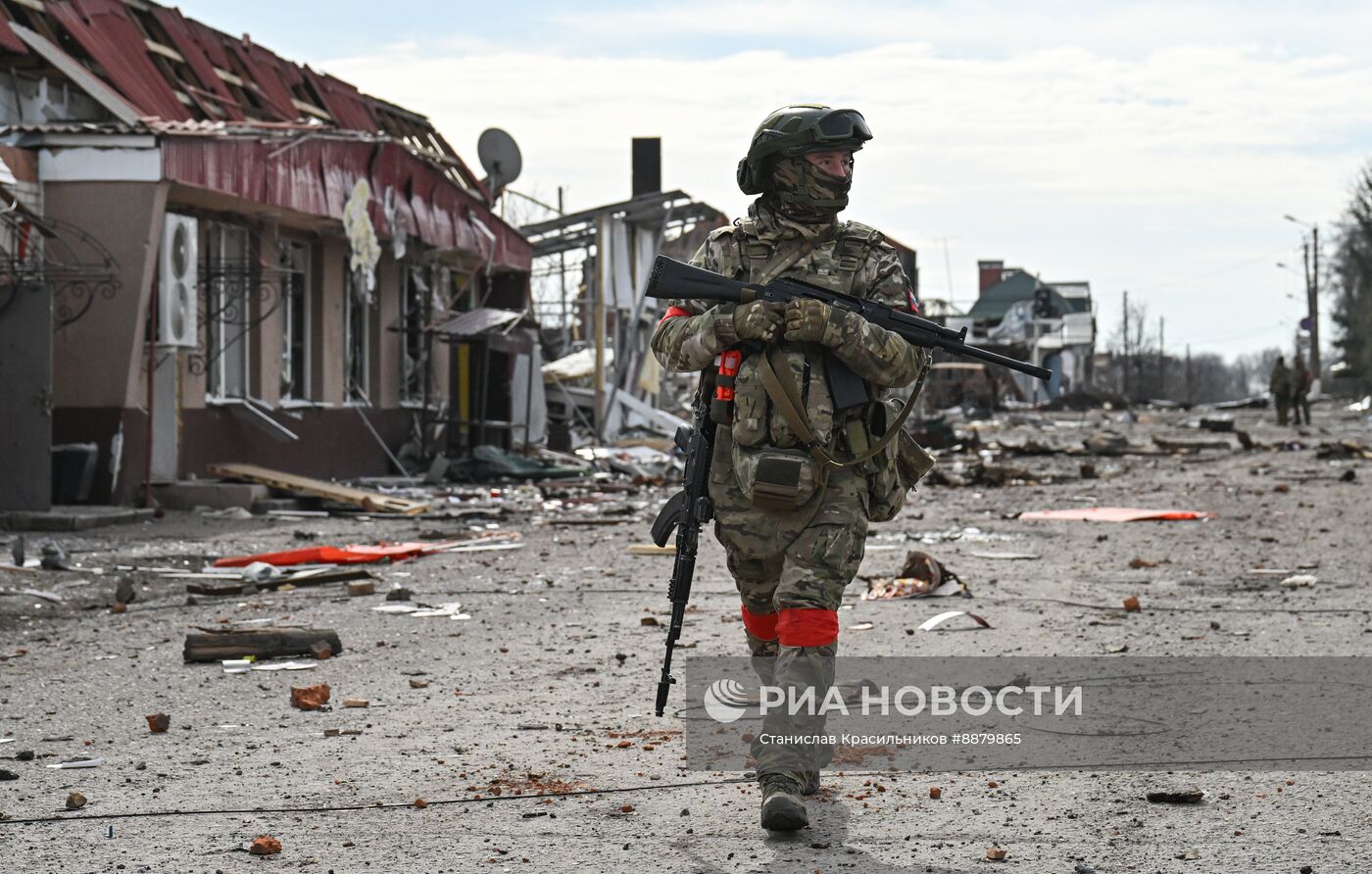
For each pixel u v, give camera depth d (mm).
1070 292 126000
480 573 10852
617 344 34531
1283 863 3793
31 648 7723
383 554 11781
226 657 7176
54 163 15711
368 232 20359
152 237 15727
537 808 4434
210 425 18016
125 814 4422
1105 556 11547
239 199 17281
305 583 10180
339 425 21734
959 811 4340
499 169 29375
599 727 5566
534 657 7168
